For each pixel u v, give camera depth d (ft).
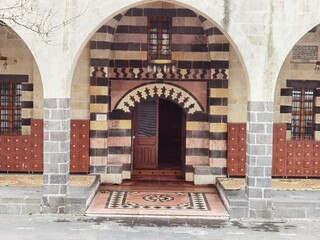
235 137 54.39
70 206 42.70
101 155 54.60
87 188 46.57
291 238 37.50
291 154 55.26
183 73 55.47
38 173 55.47
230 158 54.44
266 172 42.52
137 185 54.03
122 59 55.31
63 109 42.50
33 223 40.24
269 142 42.55
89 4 41.96
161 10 55.11
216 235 37.93
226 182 51.34
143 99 55.77
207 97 55.57
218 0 41.86
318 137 56.08
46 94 42.47
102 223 40.55
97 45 53.98
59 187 42.65
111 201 46.98
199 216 42.73
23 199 42.78
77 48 42.24
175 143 80.89
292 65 55.47
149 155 60.34
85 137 54.65
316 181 53.42
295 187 49.75
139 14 55.11
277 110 55.47
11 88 56.49
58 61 42.27
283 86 55.47
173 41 55.42
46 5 41.96
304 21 42.04
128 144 55.93
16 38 55.31
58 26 41.96
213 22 42.55
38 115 55.31
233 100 54.54
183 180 56.80
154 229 39.19
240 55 42.45
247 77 42.75
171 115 81.82
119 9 42.09
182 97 55.67
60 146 42.57
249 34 42.06
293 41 42.16
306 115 56.65
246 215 42.52
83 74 54.65
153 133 60.29
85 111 54.90
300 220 42.42
